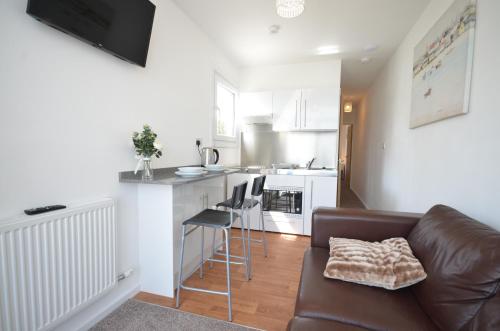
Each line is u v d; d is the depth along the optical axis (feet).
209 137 9.94
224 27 8.77
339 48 10.38
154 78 6.64
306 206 10.47
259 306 5.66
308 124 11.54
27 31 3.79
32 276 3.66
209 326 4.99
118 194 5.57
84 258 4.49
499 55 4.07
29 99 3.86
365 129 17.90
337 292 3.79
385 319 3.23
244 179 11.17
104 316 5.23
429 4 7.09
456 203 5.34
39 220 3.71
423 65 7.03
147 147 5.72
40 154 4.04
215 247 8.49
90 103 4.86
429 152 6.75
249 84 12.86
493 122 4.19
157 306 5.64
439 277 3.33
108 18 4.85
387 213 5.46
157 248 6.06
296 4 6.15
